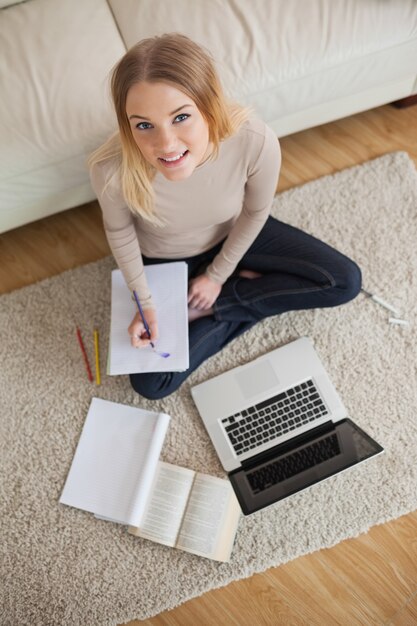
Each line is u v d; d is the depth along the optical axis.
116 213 0.99
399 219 1.46
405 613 1.17
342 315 1.39
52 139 1.17
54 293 1.45
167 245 1.16
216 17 1.21
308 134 1.59
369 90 1.39
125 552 1.24
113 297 1.24
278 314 1.39
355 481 1.25
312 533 1.23
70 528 1.26
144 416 1.31
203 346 1.27
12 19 1.26
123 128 0.78
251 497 1.24
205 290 1.24
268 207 1.07
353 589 1.20
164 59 0.69
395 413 1.30
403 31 1.21
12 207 1.31
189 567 1.22
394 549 1.22
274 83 1.20
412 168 1.50
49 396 1.37
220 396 1.31
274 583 1.21
